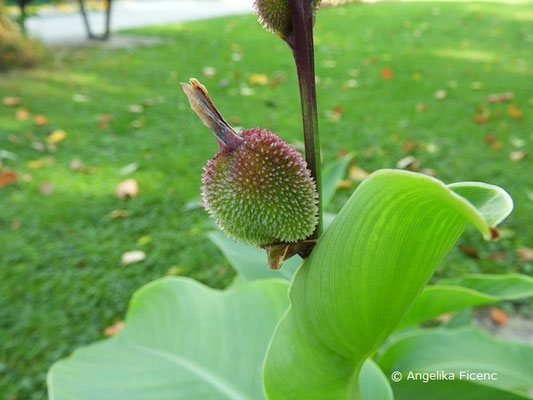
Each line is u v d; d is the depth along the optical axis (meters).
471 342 0.19
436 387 0.16
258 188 0.08
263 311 0.16
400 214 0.08
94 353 0.17
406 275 0.09
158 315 0.18
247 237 0.09
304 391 0.11
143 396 0.15
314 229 0.09
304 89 0.09
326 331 0.10
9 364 0.25
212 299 0.17
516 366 0.18
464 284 0.19
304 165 0.09
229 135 0.08
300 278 0.10
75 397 0.15
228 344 0.16
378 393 0.14
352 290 0.09
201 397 0.15
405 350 0.19
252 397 0.15
